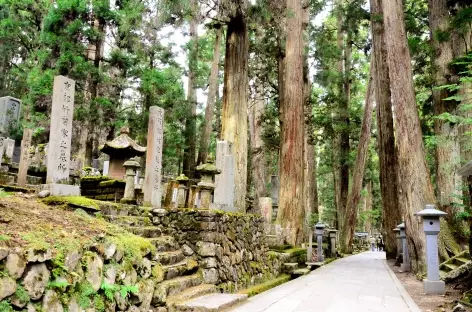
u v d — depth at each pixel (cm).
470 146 871
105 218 521
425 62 1517
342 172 2230
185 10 1080
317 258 1300
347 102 2095
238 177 1176
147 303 398
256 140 2039
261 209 1222
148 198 659
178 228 625
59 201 482
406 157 1018
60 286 287
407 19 1458
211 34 2538
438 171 1158
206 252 605
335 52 1831
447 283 759
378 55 1517
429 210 710
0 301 243
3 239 270
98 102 1488
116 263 365
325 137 2103
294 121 1396
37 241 291
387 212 1523
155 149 674
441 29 1148
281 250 1126
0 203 379
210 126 2036
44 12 1675
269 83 1866
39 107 1512
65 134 544
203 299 510
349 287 738
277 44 1650
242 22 1245
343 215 2189
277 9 1390
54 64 1513
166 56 1873
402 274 1027
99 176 1045
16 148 1142
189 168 2019
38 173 1029
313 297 620
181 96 1909
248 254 763
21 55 2066
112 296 342
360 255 1881
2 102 1165
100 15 1483
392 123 1532
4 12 1681
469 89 998
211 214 619
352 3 1767
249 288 703
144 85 1620
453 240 1009
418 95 1522
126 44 1667
